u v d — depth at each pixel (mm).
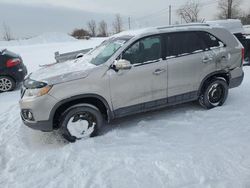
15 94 9000
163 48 5387
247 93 7031
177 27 5598
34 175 4066
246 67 10516
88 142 4883
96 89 4914
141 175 3836
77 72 4895
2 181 3977
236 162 3957
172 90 5535
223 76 6148
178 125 5387
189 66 5574
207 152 4270
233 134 4801
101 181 3787
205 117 5641
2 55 9266
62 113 4898
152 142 4773
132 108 5289
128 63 4934
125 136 5086
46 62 16484
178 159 4133
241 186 3467
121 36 5723
